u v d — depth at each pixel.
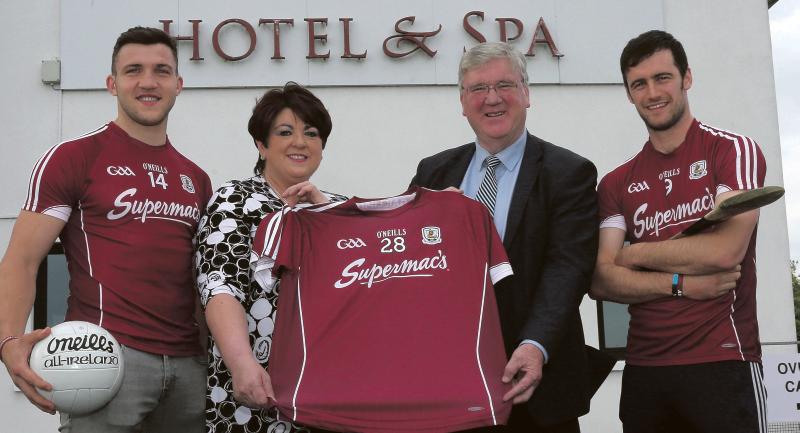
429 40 6.90
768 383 5.38
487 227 3.01
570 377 3.14
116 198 3.14
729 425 3.11
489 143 3.32
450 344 2.88
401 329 2.90
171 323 3.19
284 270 2.94
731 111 7.07
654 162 3.42
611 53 7.00
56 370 2.80
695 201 3.26
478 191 3.36
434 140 6.87
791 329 6.82
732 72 7.10
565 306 3.00
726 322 3.18
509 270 2.95
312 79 6.80
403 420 2.78
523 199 3.21
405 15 6.90
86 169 3.14
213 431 2.97
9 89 6.64
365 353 2.87
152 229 3.19
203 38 6.76
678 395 3.23
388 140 6.85
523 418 3.14
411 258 2.99
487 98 3.21
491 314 2.92
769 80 7.10
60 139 6.64
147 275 3.15
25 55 6.68
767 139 7.06
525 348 2.88
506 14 6.96
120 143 3.24
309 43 6.79
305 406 2.78
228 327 2.82
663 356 3.28
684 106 3.32
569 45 6.99
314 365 2.85
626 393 3.42
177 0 6.75
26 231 3.04
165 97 3.30
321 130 3.28
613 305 6.79
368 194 6.81
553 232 3.17
